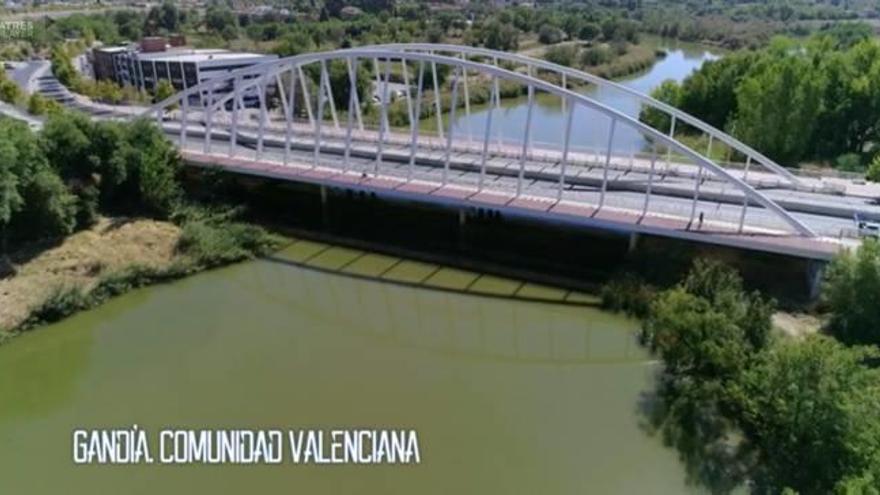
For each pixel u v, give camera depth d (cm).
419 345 3662
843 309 3225
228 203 5072
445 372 3369
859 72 6512
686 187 4688
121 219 4750
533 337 3716
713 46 16488
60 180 4519
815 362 2377
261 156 5316
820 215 4228
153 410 3025
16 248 4259
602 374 3328
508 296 4034
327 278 4359
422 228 4891
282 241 4806
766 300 3575
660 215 4103
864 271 3122
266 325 3853
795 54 6988
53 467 2702
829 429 2275
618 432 2812
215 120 7119
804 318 3441
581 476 2544
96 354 3531
